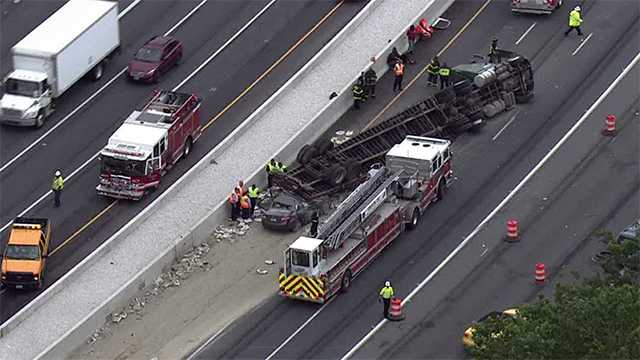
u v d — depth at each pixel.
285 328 123.25
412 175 133.75
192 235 131.50
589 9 157.88
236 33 154.88
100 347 122.44
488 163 140.38
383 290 122.56
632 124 143.88
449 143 137.00
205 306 126.31
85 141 142.50
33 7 158.38
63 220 133.50
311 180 136.75
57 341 120.69
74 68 145.88
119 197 135.12
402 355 119.81
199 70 150.50
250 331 123.19
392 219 130.75
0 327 121.75
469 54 153.00
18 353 120.50
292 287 125.06
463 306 124.62
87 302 124.94
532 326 101.75
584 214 133.88
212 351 121.44
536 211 134.62
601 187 136.75
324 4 157.88
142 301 126.69
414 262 129.50
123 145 134.62
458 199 136.38
